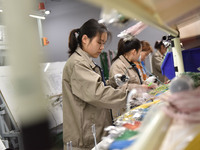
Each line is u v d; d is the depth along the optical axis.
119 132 0.58
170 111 0.42
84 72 1.29
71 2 4.70
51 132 0.27
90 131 1.34
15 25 0.24
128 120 0.72
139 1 0.30
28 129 0.25
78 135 1.34
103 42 1.41
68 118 1.38
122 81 1.51
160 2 0.31
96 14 4.54
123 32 1.23
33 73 0.25
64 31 4.82
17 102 0.25
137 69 2.00
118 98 1.25
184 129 0.42
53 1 4.76
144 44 2.68
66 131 1.38
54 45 4.91
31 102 0.25
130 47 1.93
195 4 0.41
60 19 4.80
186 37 1.34
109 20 0.34
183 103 0.43
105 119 1.43
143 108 0.87
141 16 0.36
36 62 0.25
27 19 0.24
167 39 1.52
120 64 1.90
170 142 0.41
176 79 0.57
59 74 3.18
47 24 4.80
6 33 0.24
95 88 1.25
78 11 4.69
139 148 0.34
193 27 1.33
